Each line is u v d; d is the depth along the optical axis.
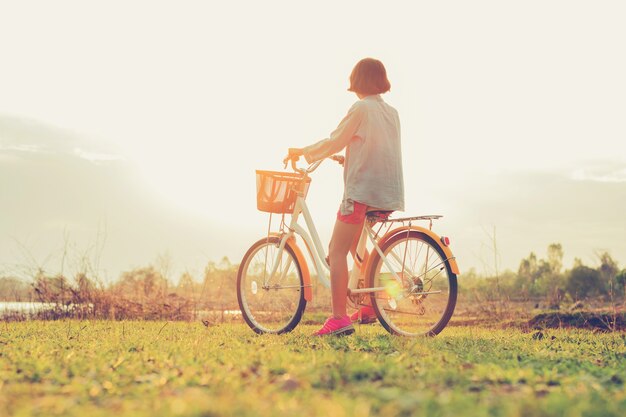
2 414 2.18
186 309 8.23
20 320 7.51
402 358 3.31
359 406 2.04
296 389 2.50
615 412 2.10
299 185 5.25
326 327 4.72
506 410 2.06
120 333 5.31
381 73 4.86
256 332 5.45
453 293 4.64
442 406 2.12
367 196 4.63
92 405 2.33
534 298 7.79
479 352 3.84
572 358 3.67
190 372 2.88
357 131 4.72
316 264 5.10
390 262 4.86
